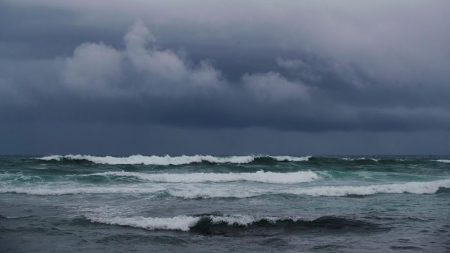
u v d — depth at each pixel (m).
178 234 12.46
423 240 11.73
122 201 18.00
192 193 19.33
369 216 15.13
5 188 21.23
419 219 14.61
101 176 25.58
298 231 12.80
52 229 12.88
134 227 13.20
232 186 23.34
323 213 15.68
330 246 11.16
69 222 13.84
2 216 14.79
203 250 10.82
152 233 12.52
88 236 12.12
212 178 26.14
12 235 12.20
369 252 10.55
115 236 12.11
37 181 24.20
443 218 14.86
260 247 11.12
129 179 25.34
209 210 15.97
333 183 25.44
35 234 12.32
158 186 22.92
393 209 16.72
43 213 15.37
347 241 11.69
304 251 10.69
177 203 17.52
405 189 21.91
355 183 25.58
